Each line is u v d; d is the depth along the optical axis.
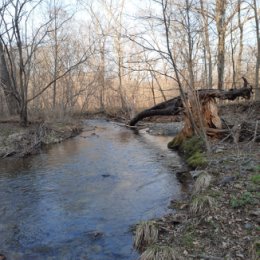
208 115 14.59
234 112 20.11
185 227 6.73
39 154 16.02
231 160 10.23
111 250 6.47
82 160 14.50
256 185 7.76
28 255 6.39
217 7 24.16
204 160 11.03
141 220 7.69
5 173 12.48
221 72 25.19
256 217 6.35
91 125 30.14
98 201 9.19
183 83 17.58
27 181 11.35
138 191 9.91
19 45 19.67
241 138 12.80
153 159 14.23
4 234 7.29
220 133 13.62
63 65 34.22
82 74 39.66
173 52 16.00
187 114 15.36
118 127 28.56
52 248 6.64
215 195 7.64
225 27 24.67
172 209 8.16
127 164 13.50
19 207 8.89
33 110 29.55
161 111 19.97
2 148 15.82
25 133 17.91
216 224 6.43
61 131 21.84
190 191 9.29
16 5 19.12
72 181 11.22
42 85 34.75
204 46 21.86
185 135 15.77
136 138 21.22
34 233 7.31
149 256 5.74
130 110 34.75
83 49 37.84
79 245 6.73
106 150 16.88
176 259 5.55
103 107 42.25
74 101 36.62
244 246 5.60
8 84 22.98
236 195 7.40
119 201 9.12
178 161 13.42
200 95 14.58
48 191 10.20
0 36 19.39
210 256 5.51
